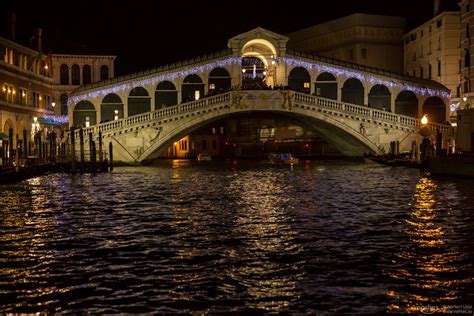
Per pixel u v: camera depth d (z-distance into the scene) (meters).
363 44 72.06
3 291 10.49
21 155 37.34
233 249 13.67
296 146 77.94
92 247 14.02
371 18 72.44
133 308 9.61
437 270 11.68
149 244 14.32
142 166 50.34
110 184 31.98
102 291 10.47
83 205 22.19
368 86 55.50
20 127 48.31
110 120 54.41
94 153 42.25
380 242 14.39
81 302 9.90
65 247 14.04
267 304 9.75
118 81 54.34
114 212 20.11
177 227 16.73
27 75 50.78
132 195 25.89
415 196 24.56
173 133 49.72
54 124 55.25
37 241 14.79
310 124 55.94
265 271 11.70
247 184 32.06
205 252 13.38
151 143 49.81
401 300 9.88
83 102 54.81
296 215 19.05
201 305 9.73
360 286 10.66
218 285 10.79
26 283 10.95
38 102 54.09
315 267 11.97
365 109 51.28
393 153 50.06
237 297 10.11
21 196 25.50
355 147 57.06
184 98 54.47
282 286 10.70
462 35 54.62
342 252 13.29
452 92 58.84
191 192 27.30
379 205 21.62
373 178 35.50
